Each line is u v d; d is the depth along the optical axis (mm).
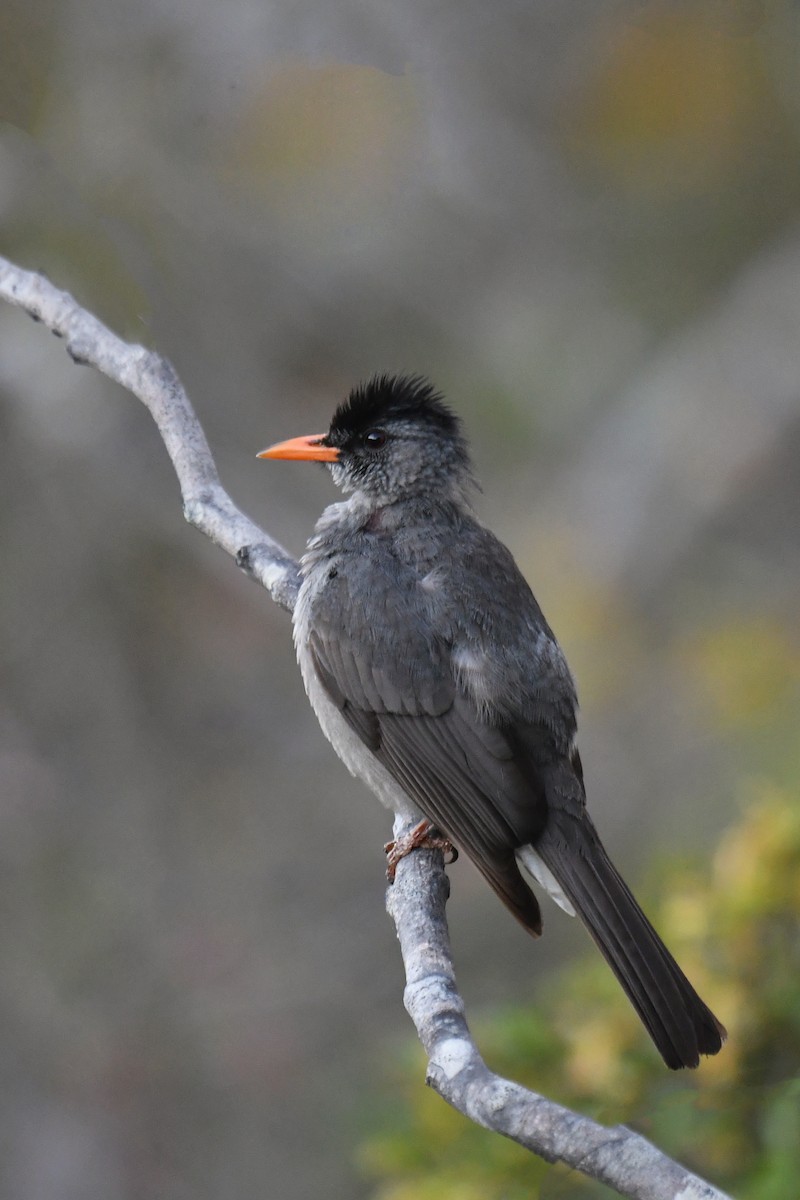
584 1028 8227
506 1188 7973
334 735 8406
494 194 16203
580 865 7582
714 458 16984
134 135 13578
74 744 16031
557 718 7938
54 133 12711
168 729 16328
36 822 15703
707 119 15531
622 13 14945
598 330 17391
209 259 15398
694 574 16781
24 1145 14539
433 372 16844
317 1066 15070
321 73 13906
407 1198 8094
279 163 14273
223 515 8547
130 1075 14977
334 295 16516
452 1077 5422
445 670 7930
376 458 8531
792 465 17062
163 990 15375
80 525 15859
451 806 7809
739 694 15523
